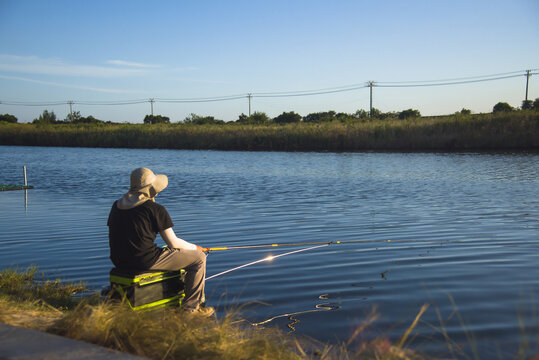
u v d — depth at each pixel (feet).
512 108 198.08
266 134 134.10
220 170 72.33
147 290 14.30
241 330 13.56
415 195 43.73
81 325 11.73
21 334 11.08
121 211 14.38
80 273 20.11
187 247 15.12
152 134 155.02
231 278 19.26
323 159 92.38
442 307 15.43
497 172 63.16
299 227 29.71
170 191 48.24
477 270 19.79
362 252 23.17
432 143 114.93
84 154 118.52
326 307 15.67
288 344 12.57
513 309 15.12
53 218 33.50
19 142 179.63
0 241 26.32
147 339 11.33
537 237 25.89
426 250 23.40
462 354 11.92
